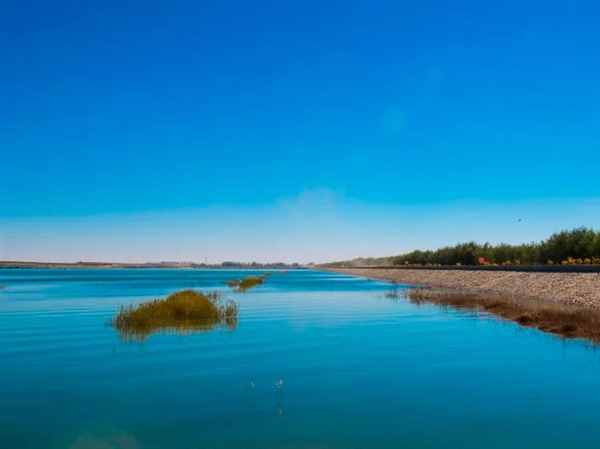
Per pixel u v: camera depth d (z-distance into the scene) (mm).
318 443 11031
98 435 11398
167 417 12797
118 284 96375
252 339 25438
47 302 49250
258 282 100312
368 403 14094
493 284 69375
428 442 11094
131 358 20297
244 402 14102
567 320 30859
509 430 11906
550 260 92000
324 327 30234
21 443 10961
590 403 14148
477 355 21188
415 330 29062
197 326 30484
